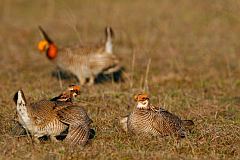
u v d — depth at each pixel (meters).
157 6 52.31
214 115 23.62
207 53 35.38
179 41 40.59
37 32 46.25
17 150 18.47
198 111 23.95
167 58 36.69
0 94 27.36
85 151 18.33
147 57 36.06
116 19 47.38
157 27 43.66
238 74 33.06
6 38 44.38
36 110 18.58
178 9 50.06
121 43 40.28
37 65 35.75
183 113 23.75
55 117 18.89
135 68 33.69
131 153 18.38
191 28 44.09
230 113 24.03
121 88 28.98
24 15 52.53
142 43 39.84
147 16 48.78
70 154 18.12
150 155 18.27
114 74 31.88
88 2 55.00
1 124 21.59
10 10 54.03
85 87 29.39
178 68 33.59
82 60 29.97
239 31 42.38
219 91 29.06
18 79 31.59
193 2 51.72
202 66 34.78
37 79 31.23
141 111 20.19
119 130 21.08
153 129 19.98
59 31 45.28
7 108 24.03
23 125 18.80
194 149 19.02
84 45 30.67
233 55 36.59
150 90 28.62
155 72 33.25
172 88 29.31
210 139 20.11
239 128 20.95
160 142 19.45
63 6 51.19
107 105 24.80
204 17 45.12
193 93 27.98
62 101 19.89
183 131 20.47
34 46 41.59
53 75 32.50
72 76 31.95
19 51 40.03
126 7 52.69
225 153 19.11
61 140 19.86
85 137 18.69
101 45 30.36
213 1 40.28
